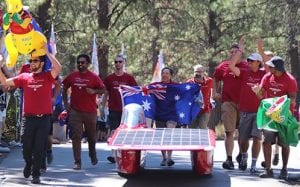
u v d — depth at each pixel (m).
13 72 23.22
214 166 23.56
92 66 39.41
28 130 18.70
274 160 23.66
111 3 54.16
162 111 22.92
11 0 17.81
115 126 24.03
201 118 24.00
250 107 21.83
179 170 22.14
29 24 18.05
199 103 23.12
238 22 54.16
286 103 19.81
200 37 60.41
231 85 22.98
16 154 26.45
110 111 24.11
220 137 43.81
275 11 52.91
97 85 22.06
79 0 51.22
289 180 20.09
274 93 20.59
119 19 54.50
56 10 51.03
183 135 19.12
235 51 22.52
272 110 19.83
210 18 55.41
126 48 55.38
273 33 53.38
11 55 18.62
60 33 52.44
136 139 18.58
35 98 18.52
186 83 22.97
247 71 22.06
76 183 19.11
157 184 19.11
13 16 17.88
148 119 22.72
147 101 22.72
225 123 22.95
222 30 56.84
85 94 22.06
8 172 21.06
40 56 18.50
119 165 20.08
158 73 38.19
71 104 22.16
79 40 51.31
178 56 70.06
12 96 30.47
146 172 21.53
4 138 30.09
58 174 20.84
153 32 57.44
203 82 23.81
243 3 53.28
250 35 53.06
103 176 20.53
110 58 57.00
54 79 18.75
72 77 22.11
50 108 18.80
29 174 19.27
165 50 68.00
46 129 18.70
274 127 20.09
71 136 22.14
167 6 55.66
